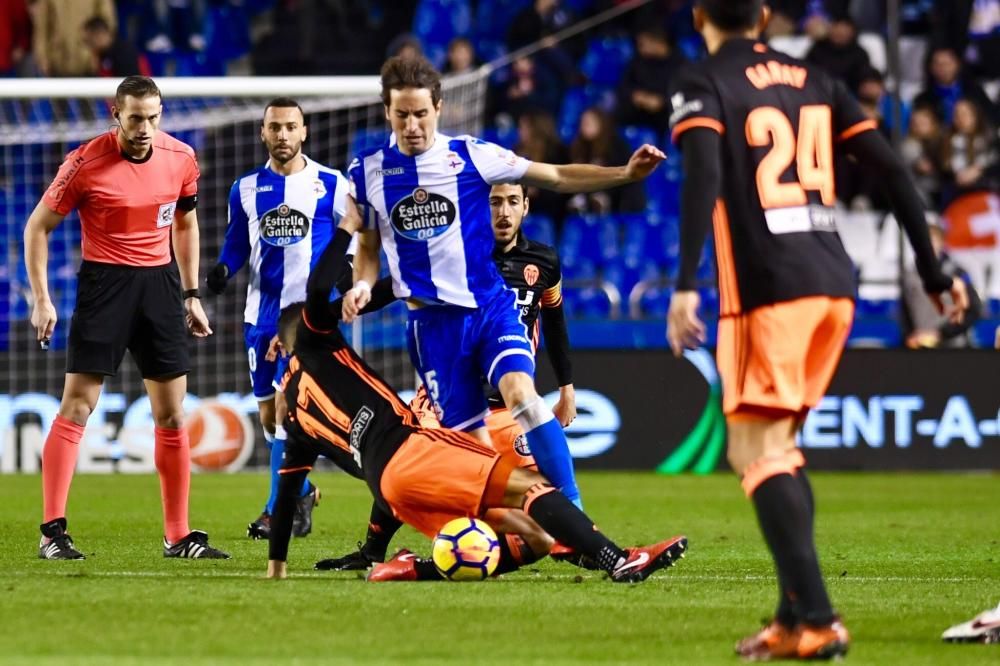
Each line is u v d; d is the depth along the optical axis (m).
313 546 27.88
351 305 20.75
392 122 22.80
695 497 41.06
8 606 18.94
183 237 27.41
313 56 68.25
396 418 20.89
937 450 50.78
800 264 15.82
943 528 33.19
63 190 25.44
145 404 49.81
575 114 65.25
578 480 47.19
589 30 68.00
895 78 53.94
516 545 21.72
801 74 16.47
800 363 15.87
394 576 21.88
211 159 56.97
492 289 23.67
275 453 29.56
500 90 65.12
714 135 15.71
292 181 30.75
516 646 16.19
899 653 15.90
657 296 60.06
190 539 25.78
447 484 20.61
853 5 66.62
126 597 19.80
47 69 61.25
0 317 55.50
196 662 15.02
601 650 15.98
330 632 17.00
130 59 60.47
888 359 50.84
